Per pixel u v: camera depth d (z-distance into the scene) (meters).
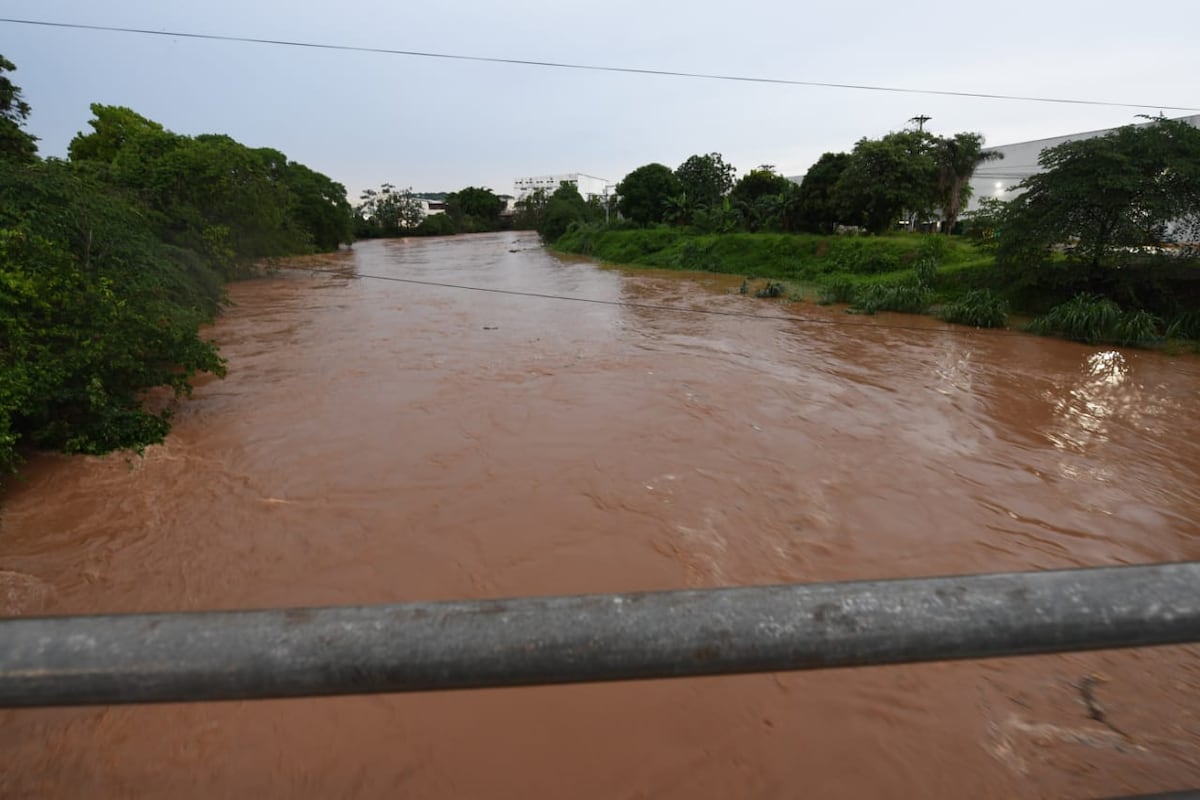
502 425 7.41
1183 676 3.51
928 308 16.27
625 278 25.59
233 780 2.81
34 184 8.48
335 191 46.72
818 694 3.34
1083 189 13.20
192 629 0.55
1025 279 15.02
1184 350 11.87
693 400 8.43
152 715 3.12
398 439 6.96
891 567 4.64
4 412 5.16
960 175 30.08
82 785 2.77
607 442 6.88
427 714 3.18
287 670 0.54
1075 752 3.01
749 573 4.53
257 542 4.87
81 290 6.59
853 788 2.81
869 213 29.23
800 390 9.03
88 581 4.36
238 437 6.99
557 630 0.56
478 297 19.11
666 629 0.56
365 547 4.81
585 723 3.14
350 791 2.78
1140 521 5.39
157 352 7.15
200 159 21.00
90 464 6.00
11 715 3.08
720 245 28.73
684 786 2.82
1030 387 9.49
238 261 23.31
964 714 3.22
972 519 5.36
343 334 13.02
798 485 5.92
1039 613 0.58
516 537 4.96
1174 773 2.91
